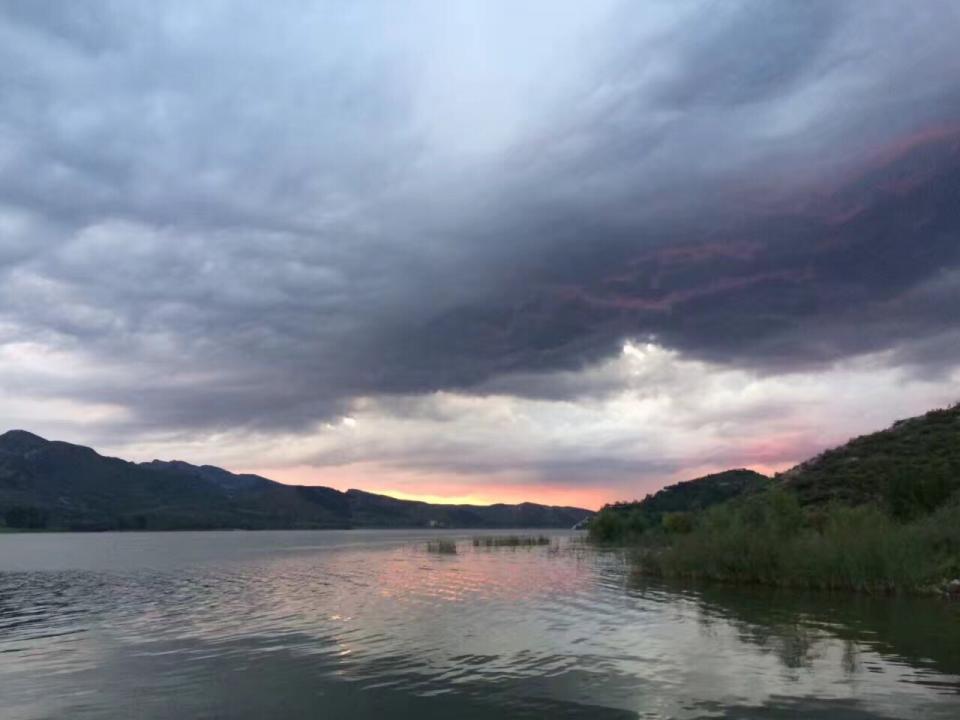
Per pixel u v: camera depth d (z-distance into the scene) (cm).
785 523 3847
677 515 6462
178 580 4759
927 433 6556
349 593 3712
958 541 3334
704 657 1897
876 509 3769
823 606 2777
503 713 1438
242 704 1541
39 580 4944
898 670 1725
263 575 5072
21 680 1783
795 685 1602
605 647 2067
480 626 2495
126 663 1973
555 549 7725
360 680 1728
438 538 14162
